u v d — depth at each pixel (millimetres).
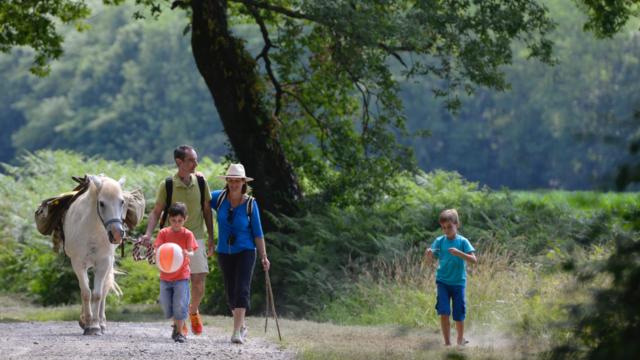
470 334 45500
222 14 77562
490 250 63500
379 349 36500
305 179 84812
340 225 75188
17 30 80562
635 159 17469
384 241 69312
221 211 39125
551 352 20438
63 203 44250
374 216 77125
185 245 39031
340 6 71000
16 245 94125
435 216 75812
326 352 35094
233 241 38844
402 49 77875
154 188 95750
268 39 81750
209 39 77000
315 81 81438
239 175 38469
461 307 39625
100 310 44219
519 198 75875
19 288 94125
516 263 57438
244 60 78562
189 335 43250
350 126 83250
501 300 49438
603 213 19406
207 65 77625
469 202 77875
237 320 39000
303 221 78312
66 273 87000
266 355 34938
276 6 77438
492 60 76438
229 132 79625
